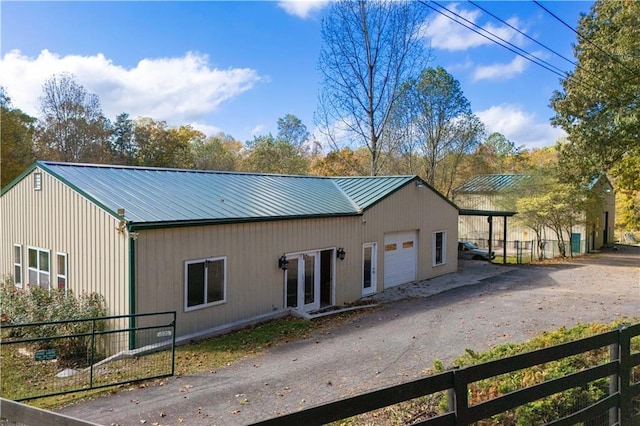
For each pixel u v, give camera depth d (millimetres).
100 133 36781
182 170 15148
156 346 9375
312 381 7113
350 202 16656
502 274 19922
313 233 13828
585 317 11008
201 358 8766
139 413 6008
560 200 25812
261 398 6449
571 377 3836
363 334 10266
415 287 17250
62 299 10398
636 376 4867
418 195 18656
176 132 47844
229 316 11367
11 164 30188
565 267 22031
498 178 34219
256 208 12672
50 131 34531
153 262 9758
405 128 32625
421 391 2951
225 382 7250
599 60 20031
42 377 7902
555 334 6355
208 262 10859
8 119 30047
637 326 4363
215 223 10844
